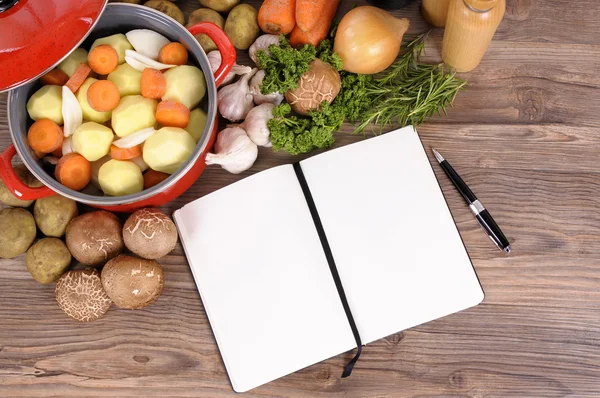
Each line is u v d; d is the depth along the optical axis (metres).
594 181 0.99
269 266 0.93
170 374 0.94
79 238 0.87
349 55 0.92
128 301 0.86
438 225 0.95
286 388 0.94
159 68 0.88
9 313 0.94
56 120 0.87
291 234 0.94
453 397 0.95
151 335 0.94
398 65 0.97
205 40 0.95
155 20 0.87
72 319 0.94
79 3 0.68
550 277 0.97
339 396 0.94
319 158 0.95
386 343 0.95
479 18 0.86
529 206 0.99
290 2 0.92
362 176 0.95
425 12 0.99
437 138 1.00
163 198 0.91
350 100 0.95
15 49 0.67
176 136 0.85
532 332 0.96
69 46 0.69
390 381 0.95
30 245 0.91
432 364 0.95
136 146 0.86
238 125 0.95
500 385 0.95
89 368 0.94
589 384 0.95
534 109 1.01
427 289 0.93
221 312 0.92
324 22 0.94
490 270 0.97
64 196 0.86
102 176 0.86
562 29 1.03
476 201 0.96
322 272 0.93
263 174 0.94
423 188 0.96
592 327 0.96
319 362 0.94
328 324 0.92
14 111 0.83
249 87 0.95
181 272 0.95
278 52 0.90
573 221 0.98
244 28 0.95
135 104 0.86
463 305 0.93
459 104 1.00
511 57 1.02
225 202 0.94
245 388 0.91
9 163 0.81
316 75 0.90
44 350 0.94
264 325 0.92
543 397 0.95
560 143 1.00
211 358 0.94
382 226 0.94
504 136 1.00
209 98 0.83
